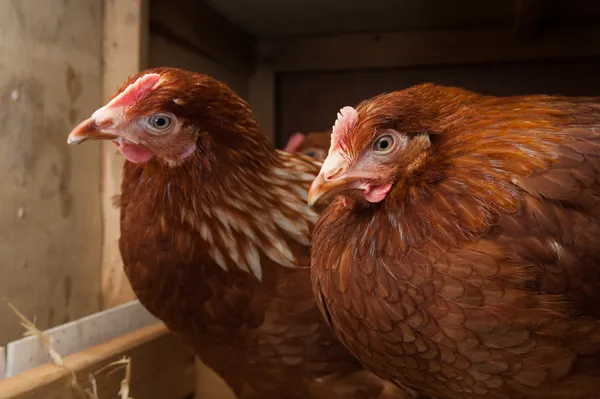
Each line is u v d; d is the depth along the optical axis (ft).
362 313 2.89
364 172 2.89
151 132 3.41
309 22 7.91
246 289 3.69
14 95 4.44
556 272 2.64
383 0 6.97
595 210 2.68
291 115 9.11
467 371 2.82
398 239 2.80
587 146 2.76
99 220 5.51
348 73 8.88
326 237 3.19
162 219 3.61
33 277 4.70
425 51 8.30
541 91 8.36
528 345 2.65
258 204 3.76
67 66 4.98
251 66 8.58
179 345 5.03
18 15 4.44
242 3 7.01
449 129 2.93
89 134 3.34
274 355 3.79
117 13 5.32
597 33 7.81
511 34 8.03
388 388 3.81
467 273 2.62
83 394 3.74
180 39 6.32
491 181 2.73
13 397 3.43
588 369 2.73
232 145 3.64
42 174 4.77
